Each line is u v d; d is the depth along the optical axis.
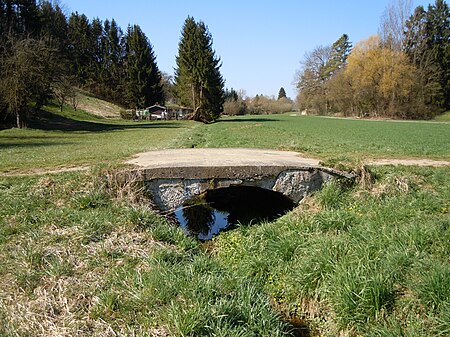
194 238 7.49
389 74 58.06
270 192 9.23
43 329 3.78
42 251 5.24
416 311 4.29
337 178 8.08
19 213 6.59
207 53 51.06
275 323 4.44
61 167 9.50
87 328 3.86
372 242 5.67
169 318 3.94
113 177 7.59
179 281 4.62
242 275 5.66
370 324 4.34
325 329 4.68
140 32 66.75
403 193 7.86
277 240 6.51
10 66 29.31
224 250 6.91
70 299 4.29
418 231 5.60
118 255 5.33
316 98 83.38
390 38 60.72
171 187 7.75
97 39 79.69
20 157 12.86
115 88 76.44
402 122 52.16
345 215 6.88
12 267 4.87
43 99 33.31
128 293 4.42
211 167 7.71
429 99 61.06
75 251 5.36
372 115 65.00
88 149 16.28
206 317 4.02
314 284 5.18
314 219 6.89
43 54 30.67
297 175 7.90
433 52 62.91
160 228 6.37
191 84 52.44
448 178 8.60
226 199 10.19
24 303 4.17
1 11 36.28
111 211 6.82
